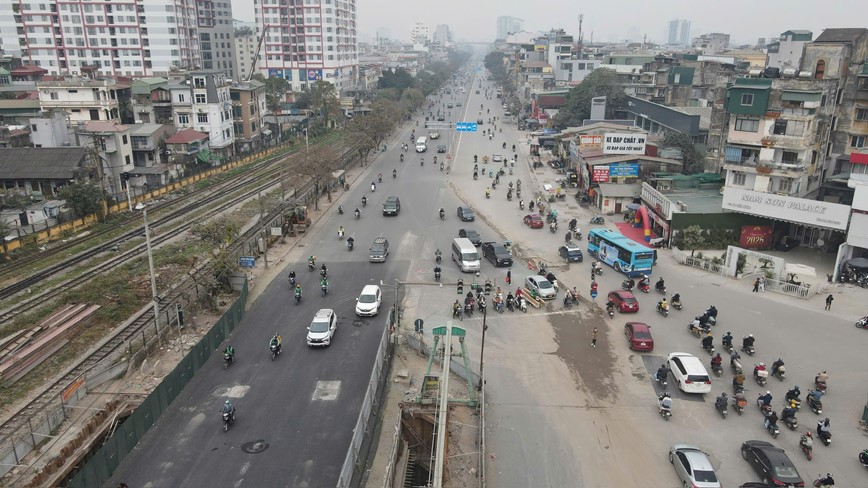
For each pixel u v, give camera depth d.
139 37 167.25
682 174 79.19
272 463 29.41
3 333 41.72
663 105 112.00
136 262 56.72
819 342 41.84
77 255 59.03
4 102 102.44
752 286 52.09
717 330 43.84
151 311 46.31
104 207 71.31
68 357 39.50
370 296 47.56
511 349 41.44
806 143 58.47
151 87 105.56
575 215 76.19
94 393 34.44
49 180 74.00
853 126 63.97
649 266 54.34
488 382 37.16
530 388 36.59
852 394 35.56
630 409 34.44
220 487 27.67
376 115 123.88
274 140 133.38
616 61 166.00
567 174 98.38
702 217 61.00
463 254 56.41
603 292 51.34
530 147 122.75
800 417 33.47
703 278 54.25
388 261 59.81
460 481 28.61
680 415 33.88
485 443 31.30
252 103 120.69
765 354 40.28
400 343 42.66
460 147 132.12
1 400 34.06
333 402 34.78
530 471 29.27
